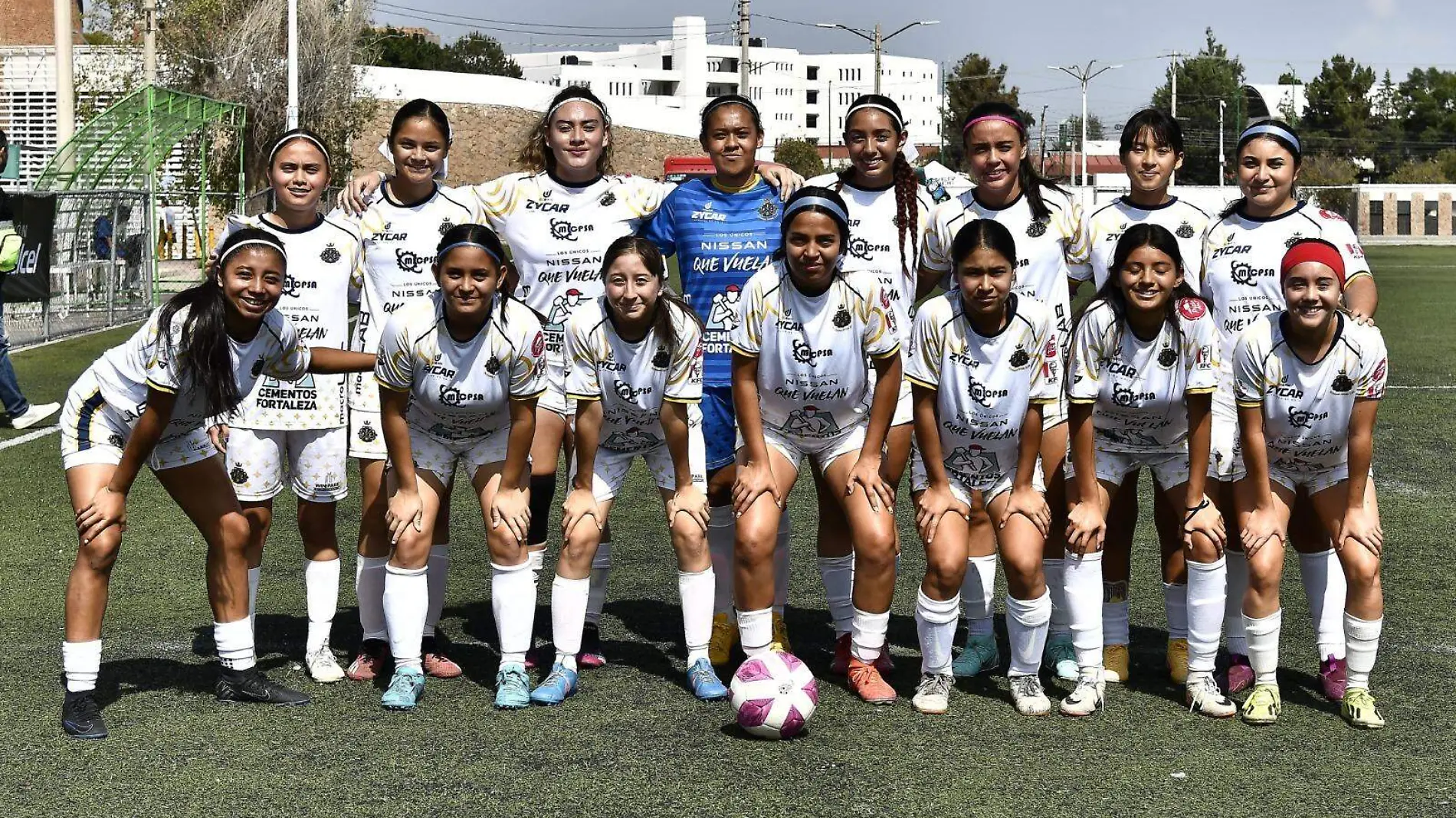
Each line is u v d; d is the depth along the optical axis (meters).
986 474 4.75
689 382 4.71
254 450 5.01
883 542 4.68
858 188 5.28
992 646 5.15
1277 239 5.13
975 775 4.03
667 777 4.02
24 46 29.77
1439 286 27.03
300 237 5.08
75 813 3.75
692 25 104.00
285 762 4.14
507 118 50.28
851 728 4.46
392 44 76.12
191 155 29.78
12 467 8.97
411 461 4.70
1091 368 4.64
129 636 5.52
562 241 5.40
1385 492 8.30
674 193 5.41
